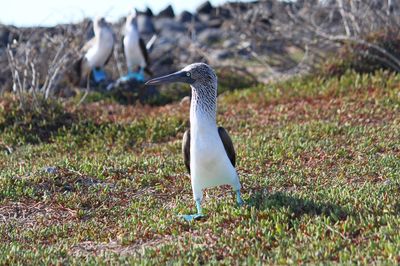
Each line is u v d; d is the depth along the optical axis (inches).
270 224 395.2
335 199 424.2
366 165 511.5
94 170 536.7
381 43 869.8
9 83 935.7
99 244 408.8
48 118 719.1
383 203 410.0
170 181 511.2
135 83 926.4
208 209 436.1
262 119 702.5
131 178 524.4
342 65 866.1
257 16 1145.4
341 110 688.4
